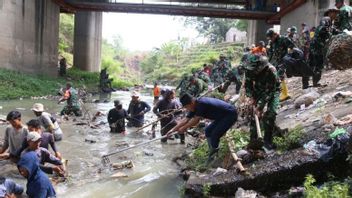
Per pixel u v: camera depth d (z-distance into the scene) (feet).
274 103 20.45
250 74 20.47
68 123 39.52
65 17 171.83
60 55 144.15
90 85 104.32
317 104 26.91
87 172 22.39
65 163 22.71
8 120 21.21
